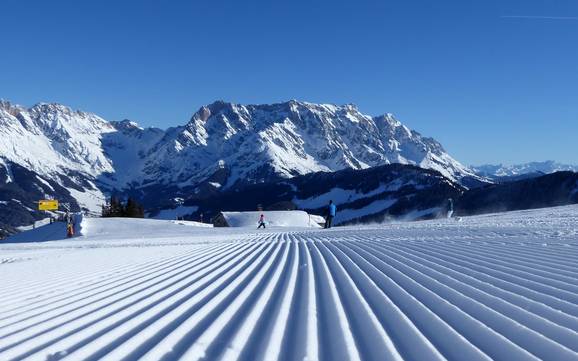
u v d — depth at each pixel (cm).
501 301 521
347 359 357
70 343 416
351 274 772
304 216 5588
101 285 727
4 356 385
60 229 4909
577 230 1468
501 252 975
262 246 1484
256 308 532
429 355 362
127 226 4588
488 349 371
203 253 1265
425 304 525
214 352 380
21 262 1212
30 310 562
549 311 473
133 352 384
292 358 363
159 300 591
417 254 1025
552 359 344
